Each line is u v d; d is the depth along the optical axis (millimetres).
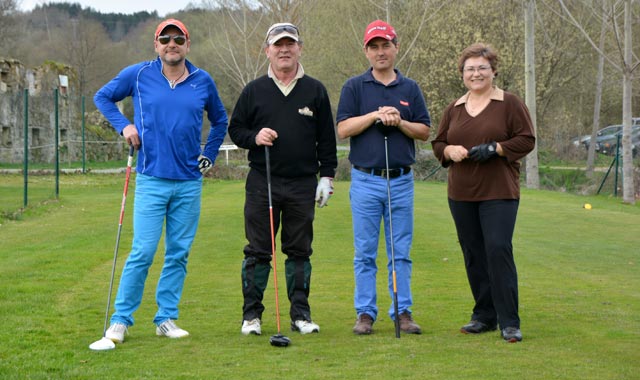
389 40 5773
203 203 16625
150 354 5000
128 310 5469
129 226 13055
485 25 34500
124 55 63062
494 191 5457
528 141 5430
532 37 24328
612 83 36719
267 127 5707
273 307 6762
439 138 5816
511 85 34531
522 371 4492
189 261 9453
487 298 5695
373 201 5797
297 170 5723
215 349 5133
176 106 5496
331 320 6227
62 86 35156
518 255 10055
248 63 34344
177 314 5691
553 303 6855
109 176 28047
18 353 5031
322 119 5836
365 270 5801
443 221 13391
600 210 16141
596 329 5746
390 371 4516
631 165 20938
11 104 31656
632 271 8906
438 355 4922
